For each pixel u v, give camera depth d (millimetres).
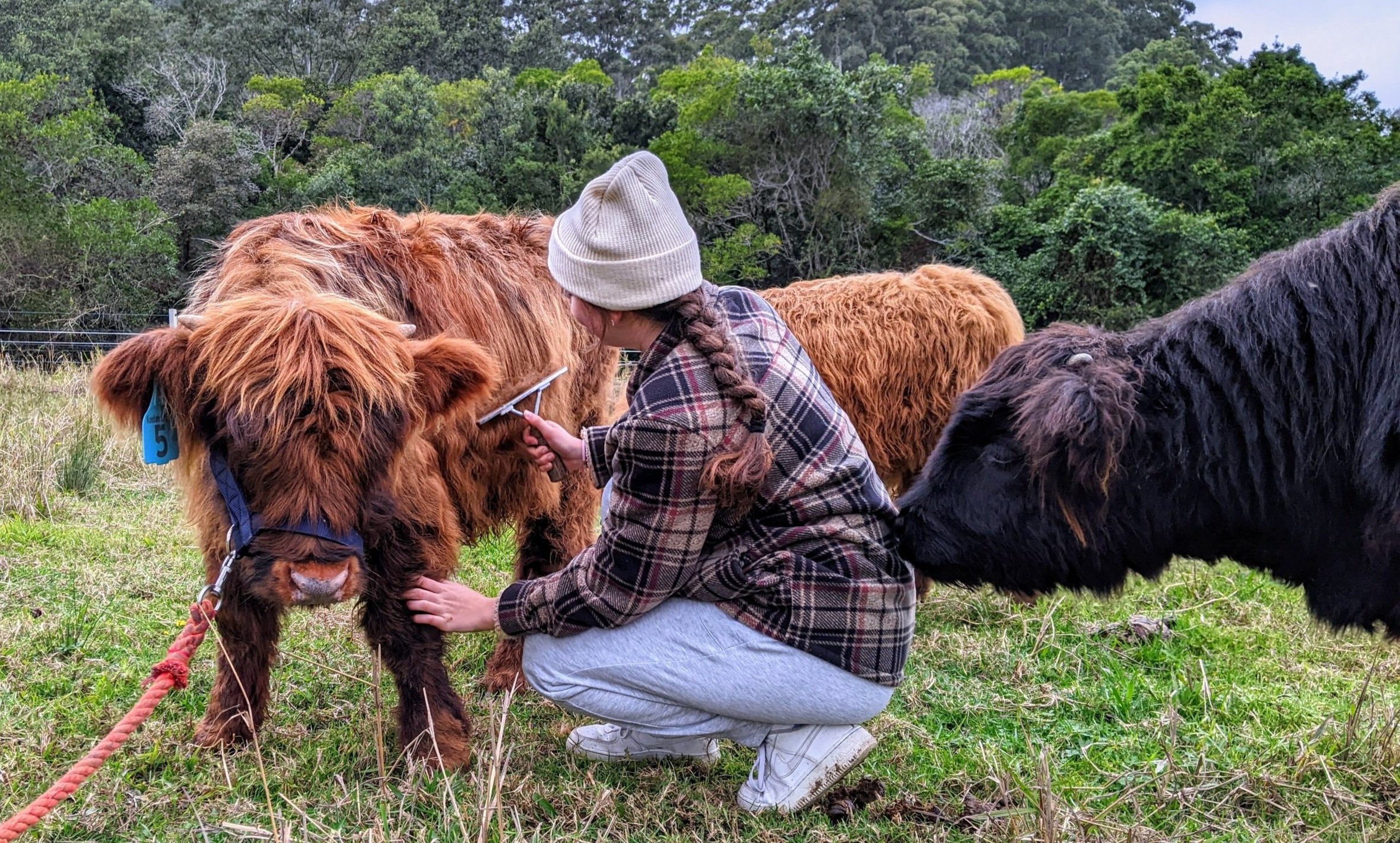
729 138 29625
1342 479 2316
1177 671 3783
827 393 2451
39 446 6461
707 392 2168
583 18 84750
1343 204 27203
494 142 35312
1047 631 4199
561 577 2406
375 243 2979
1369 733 3113
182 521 5594
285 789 2697
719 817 2580
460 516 3201
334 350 2314
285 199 31375
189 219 29578
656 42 87125
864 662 2346
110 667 3535
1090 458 2270
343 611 4156
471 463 3096
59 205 26953
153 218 26484
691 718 2486
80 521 5617
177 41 54188
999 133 42312
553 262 2256
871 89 29562
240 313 2352
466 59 65625
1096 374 2318
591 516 3816
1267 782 2850
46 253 23359
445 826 2445
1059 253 24281
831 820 2654
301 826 2432
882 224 29750
